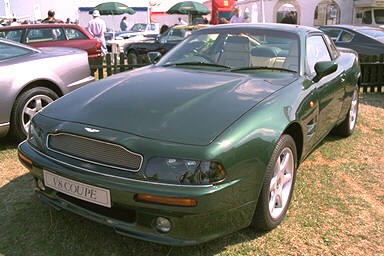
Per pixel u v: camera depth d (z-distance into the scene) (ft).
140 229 7.83
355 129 18.81
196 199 7.30
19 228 9.58
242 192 8.05
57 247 8.91
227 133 7.94
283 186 10.16
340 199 11.45
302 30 13.28
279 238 9.42
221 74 11.12
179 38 36.78
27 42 28.55
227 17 67.77
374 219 10.41
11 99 14.14
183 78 10.62
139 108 8.76
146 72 11.58
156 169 7.53
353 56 17.37
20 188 11.72
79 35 31.60
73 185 8.11
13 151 14.69
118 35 67.00
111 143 7.87
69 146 8.46
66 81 16.05
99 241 9.14
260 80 10.62
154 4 89.51
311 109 10.96
